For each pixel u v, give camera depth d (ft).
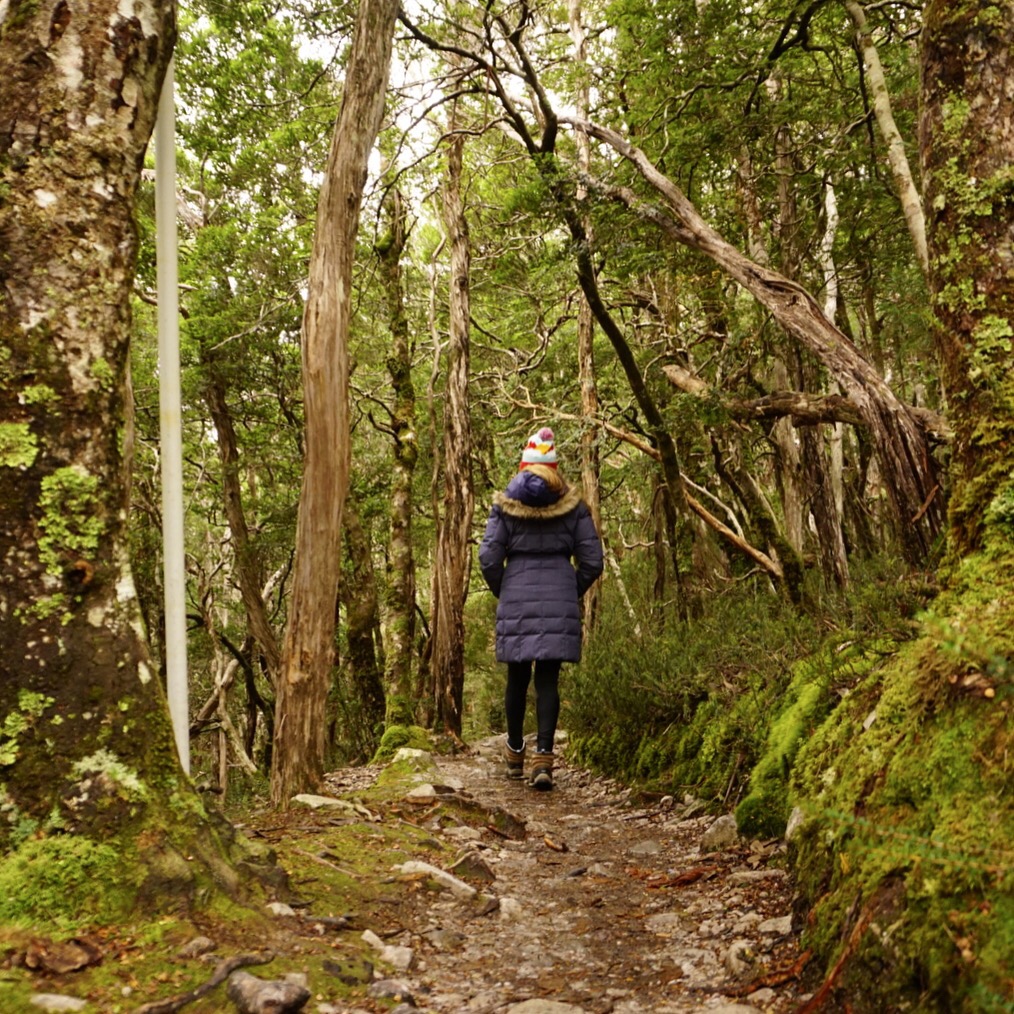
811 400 20.70
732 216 29.09
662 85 23.71
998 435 8.55
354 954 8.06
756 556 26.11
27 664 7.26
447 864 11.73
